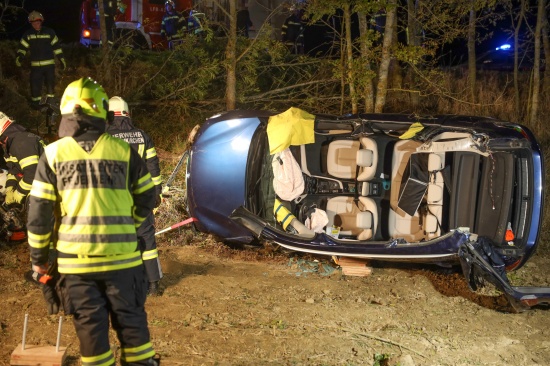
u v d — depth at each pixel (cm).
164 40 1302
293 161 643
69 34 1523
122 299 353
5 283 570
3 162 806
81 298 346
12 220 664
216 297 557
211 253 675
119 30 1227
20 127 641
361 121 641
